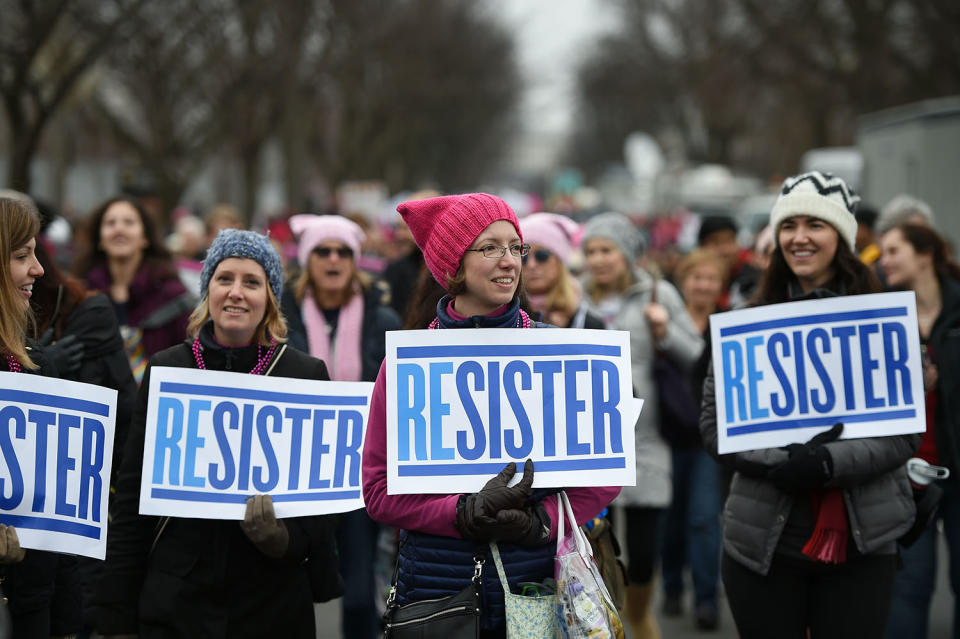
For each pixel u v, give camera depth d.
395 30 55.41
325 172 66.75
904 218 11.95
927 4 41.03
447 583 6.15
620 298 11.68
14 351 7.01
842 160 49.47
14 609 7.05
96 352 8.52
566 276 10.67
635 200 97.50
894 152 30.67
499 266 6.28
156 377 6.73
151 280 10.72
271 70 37.06
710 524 12.56
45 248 8.57
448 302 6.67
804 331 7.61
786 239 7.86
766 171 115.00
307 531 6.82
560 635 6.06
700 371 8.98
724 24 73.12
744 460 7.52
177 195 34.56
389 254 23.22
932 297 10.09
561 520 6.22
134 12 24.53
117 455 8.52
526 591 6.12
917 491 7.92
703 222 15.56
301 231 10.89
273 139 54.66
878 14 44.16
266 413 6.85
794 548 7.36
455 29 71.00
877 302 7.55
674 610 13.29
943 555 15.52
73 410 6.95
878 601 7.34
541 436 6.38
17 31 23.02
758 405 7.62
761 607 7.50
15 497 6.83
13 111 23.36
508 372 6.42
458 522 6.05
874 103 48.88
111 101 43.00
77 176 50.94
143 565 6.75
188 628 6.63
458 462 6.32
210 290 6.89
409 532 6.35
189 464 6.70
